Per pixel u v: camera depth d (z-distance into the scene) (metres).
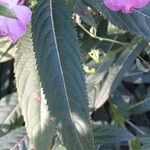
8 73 0.70
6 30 0.43
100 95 0.61
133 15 0.48
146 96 0.66
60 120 0.46
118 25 0.48
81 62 0.46
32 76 0.49
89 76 0.59
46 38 0.46
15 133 0.62
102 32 0.58
